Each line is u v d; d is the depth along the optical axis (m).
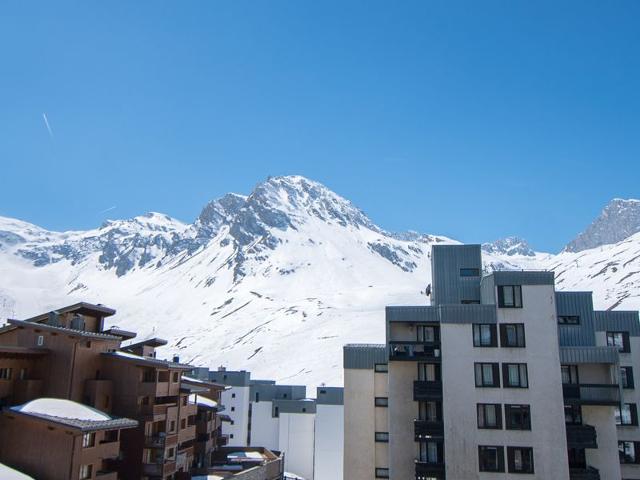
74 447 53.12
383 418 63.03
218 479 79.75
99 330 78.44
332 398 127.50
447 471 52.41
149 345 84.44
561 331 57.94
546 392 53.03
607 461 52.84
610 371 54.50
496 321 55.00
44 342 64.19
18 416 53.81
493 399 53.41
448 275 63.28
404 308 58.44
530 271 55.88
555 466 51.41
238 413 139.75
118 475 65.75
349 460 62.34
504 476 51.72
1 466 50.72
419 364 57.97
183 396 76.88
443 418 53.72
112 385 67.38
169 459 69.25
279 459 104.19
